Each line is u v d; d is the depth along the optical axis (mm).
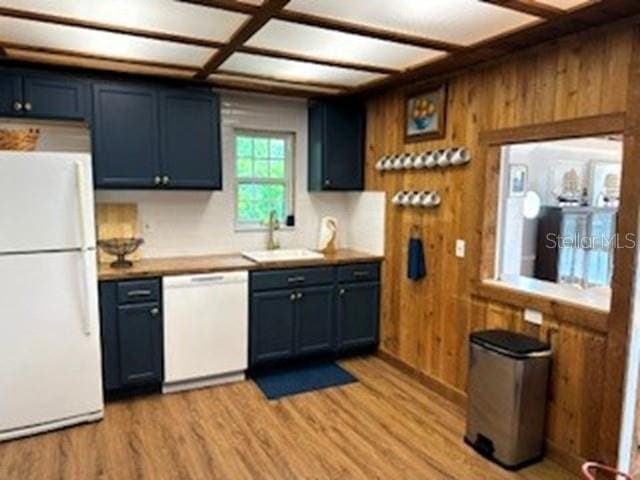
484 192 2955
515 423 2467
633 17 2078
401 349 3828
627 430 2240
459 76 3113
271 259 3736
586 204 4090
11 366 2666
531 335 2688
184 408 3127
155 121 3404
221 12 2168
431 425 2961
